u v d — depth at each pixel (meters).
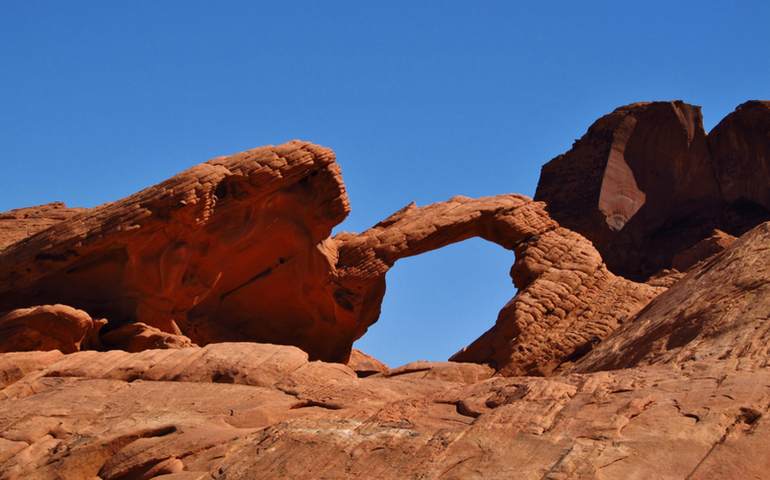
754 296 19.14
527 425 15.67
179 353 23.25
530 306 30.00
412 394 21.25
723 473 13.30
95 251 29.56
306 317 33.03
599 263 32.72
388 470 15.59
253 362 22.45
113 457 18.56
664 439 14.29
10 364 22.89
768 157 45.31
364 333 34.91
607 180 45.97
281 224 31.94
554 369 28.44
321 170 32.16
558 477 14.01
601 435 14.82
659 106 46.66
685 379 16.19
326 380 21.95
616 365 19.88
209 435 18.47
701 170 46.62
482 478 14.55
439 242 34.50
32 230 34.59
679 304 21.17
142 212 29.55
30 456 19.08
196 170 30.22
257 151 31.47
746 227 44.56
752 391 14.98
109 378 22.48
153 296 29.64
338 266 33.00
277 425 18.06
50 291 29.80
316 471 16.09
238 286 32.12
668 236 45.59
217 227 30.91
